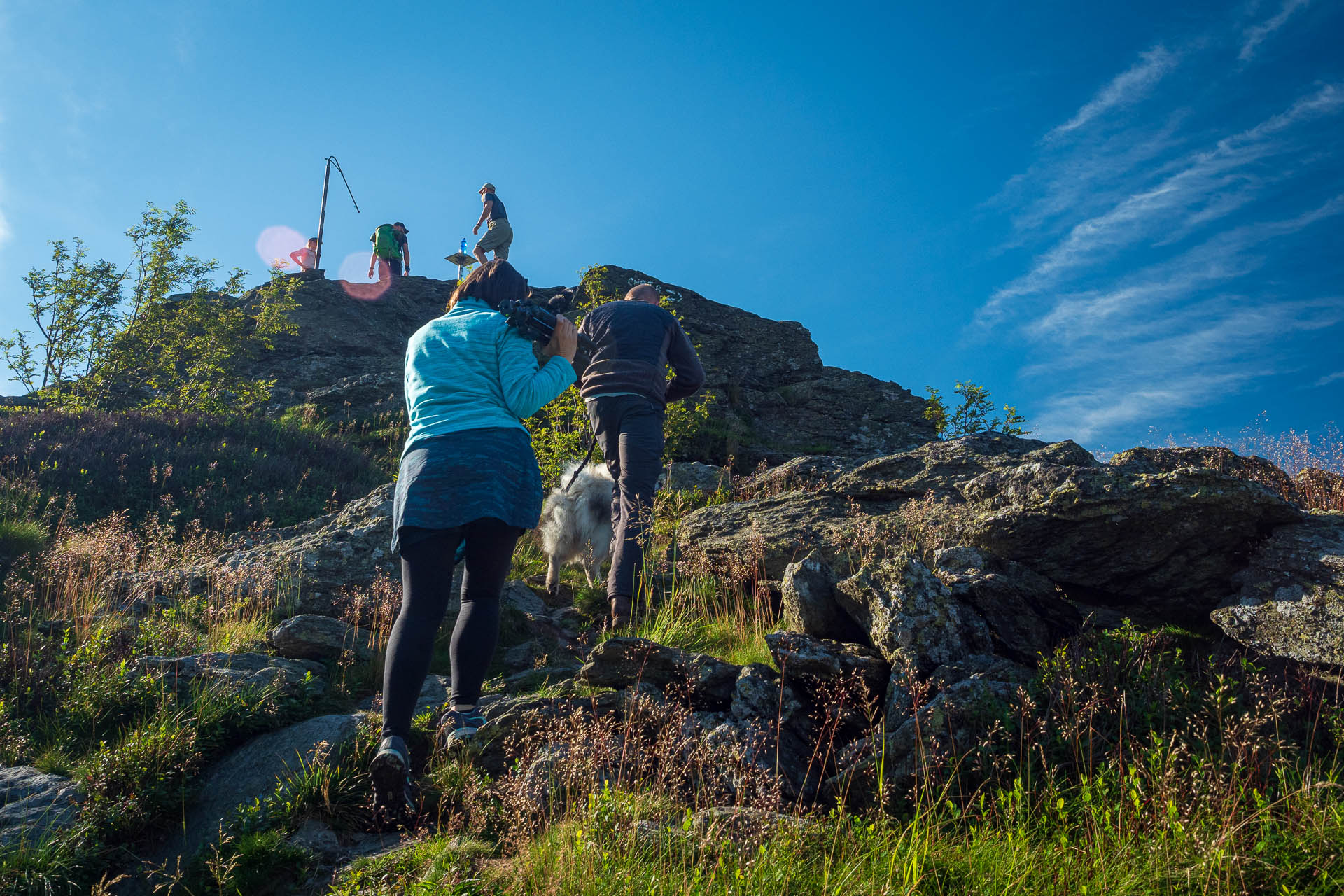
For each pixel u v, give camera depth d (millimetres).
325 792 3195
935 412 11586
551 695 3777
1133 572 4059
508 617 5512
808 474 8438
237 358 16656
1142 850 2459
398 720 2906
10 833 3078
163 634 4730
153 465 9820
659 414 5621
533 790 3016
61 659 4352
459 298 3562
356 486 11211
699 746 3178
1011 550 4289
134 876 3031
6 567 6238
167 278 15867
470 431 3072
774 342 18891
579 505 6336
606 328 5699
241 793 3385
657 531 6766
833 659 3523
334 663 4730
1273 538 3762
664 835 2613
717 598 5688
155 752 3461
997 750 2982
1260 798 2566
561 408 9164
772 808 2885
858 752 3170
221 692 3988
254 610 5527
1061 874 2361
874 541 5453
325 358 18094
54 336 14953
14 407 14273
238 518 9234
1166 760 2701
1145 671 3223
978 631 3678
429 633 2971
